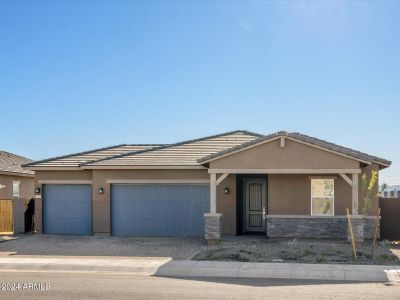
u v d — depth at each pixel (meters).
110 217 23.52
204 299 10.54
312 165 19.61
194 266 14.98
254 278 13.41
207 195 22.98
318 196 21.23
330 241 20.41
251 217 23.12
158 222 23.25
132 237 22.75
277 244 19.66
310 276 13.60
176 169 22.98
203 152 24.09
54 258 16.72
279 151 19.80
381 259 16.20
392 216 21.94
